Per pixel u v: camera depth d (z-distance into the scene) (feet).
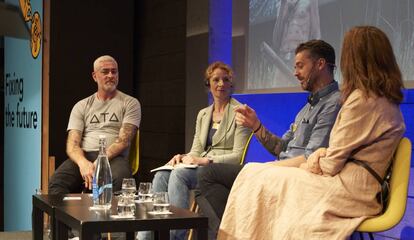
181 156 13.08
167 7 20.53
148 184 10.39
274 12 16.56
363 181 8.87
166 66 20.62
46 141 17.07
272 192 9.30
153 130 21.38
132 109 15.24
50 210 9.80
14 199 20.36
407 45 12.63
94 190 9.49
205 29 18.78
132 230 8.38
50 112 20.34
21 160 19.34
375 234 12.39
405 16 12.69
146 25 21.68
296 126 11.37
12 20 10.46
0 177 24.39
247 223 9.37
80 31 20.88
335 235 8.50
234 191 9.73
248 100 16.75
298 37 15.70
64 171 14.79
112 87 15.26
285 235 8.80
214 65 13.69
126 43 21.75
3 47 23.16
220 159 12.74
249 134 13.03
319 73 10.91
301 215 8.82
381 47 9.20
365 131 8.91
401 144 9.07
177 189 12.35
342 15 14.37
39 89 17.22
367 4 13.69
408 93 11.89
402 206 8.65
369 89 8.98
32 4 17.74
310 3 15.34
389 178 9.07
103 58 15.43
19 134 19.54
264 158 16.16
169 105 20.49
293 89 15.62
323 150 9.30
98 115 15.28
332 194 8.83
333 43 14.62
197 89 19.08
